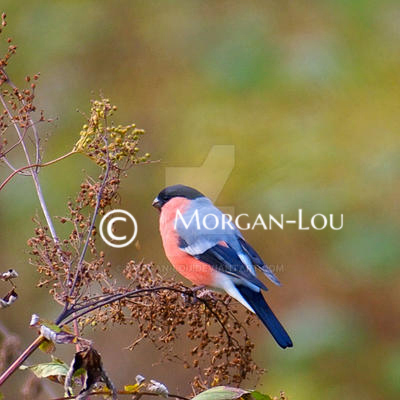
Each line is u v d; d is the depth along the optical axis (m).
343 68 11.72
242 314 10.53
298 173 11.34
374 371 10.61
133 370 10.55
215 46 12.30
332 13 12.17
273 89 11.70
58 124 11.91
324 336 10.77
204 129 11.86
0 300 4.42
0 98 5.29
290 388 10.31
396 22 12.09
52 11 12.72
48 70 12.49
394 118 11.60
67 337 4.16
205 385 5.31
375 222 11.05
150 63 12.82
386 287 11.04
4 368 4.78
